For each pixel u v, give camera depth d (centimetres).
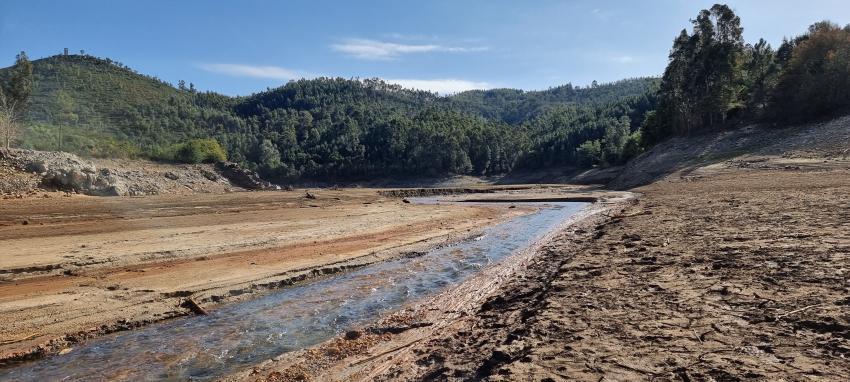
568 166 10225
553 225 2153
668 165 5138
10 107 5094
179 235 1628
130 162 5019
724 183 3189
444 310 865
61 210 2138
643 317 585
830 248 863
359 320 857
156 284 1056
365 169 11056
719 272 779
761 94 5659
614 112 13750
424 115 14438
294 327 823
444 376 503
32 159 3216
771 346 452
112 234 1614
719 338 486
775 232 1112
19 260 1190
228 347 732
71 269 1155
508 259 1352
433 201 4038
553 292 783
